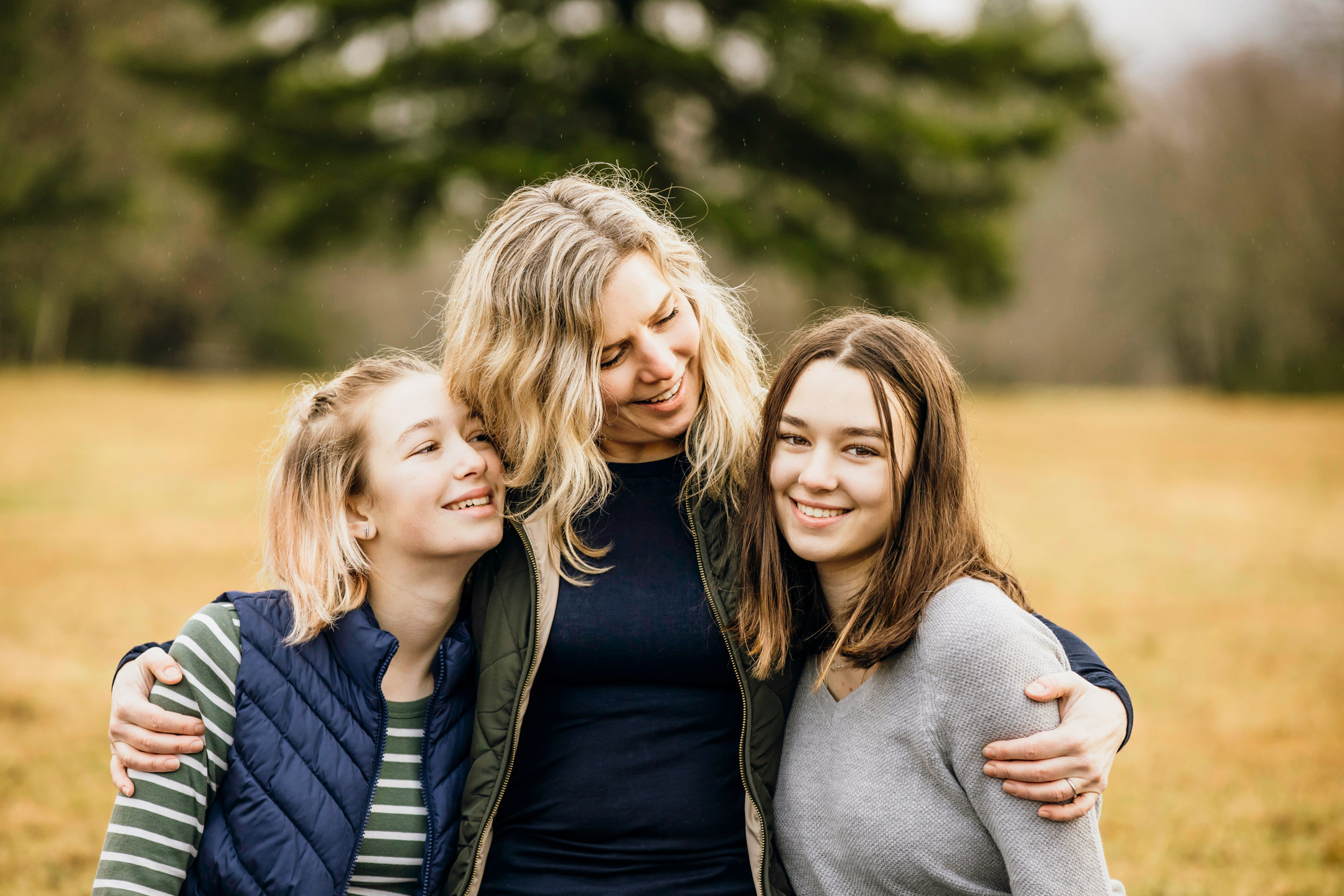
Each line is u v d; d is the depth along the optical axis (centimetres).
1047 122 1118
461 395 176
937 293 1174
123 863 153
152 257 2484
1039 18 1170
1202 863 356
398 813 164
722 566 173
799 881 164
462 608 179
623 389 176
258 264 2675
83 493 1128
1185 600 761
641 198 219
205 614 165
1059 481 1373
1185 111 2891
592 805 166
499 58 1037
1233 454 1662
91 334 2789
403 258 1157
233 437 1596
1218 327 2936
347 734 163
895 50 1091
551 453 175
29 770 419
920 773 152
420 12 1084
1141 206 2958
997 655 146
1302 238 2792
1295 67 2794
